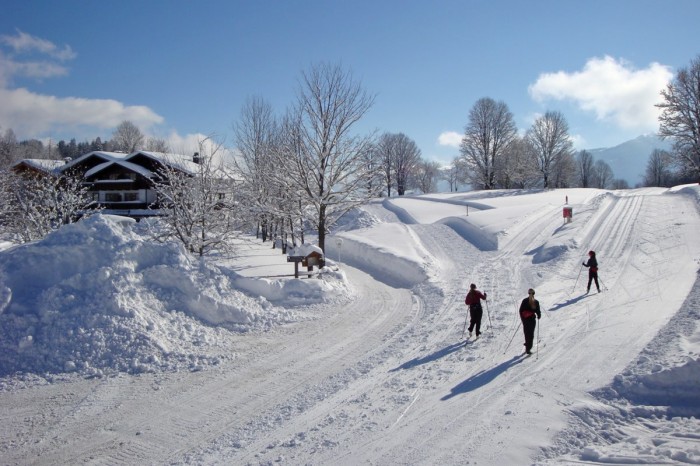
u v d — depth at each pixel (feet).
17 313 42.68
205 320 49.08
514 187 246.88
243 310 51.08
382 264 87.10
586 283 60.08
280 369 39.45
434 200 180.65
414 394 32.19
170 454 27.04
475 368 35.96
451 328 47.75
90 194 142.20
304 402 32.83
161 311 47.14
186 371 39.24
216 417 31.37
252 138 108.99
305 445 26.66
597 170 366.22
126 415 31.89
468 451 24.13
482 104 219.41
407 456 24.30
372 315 55.26
